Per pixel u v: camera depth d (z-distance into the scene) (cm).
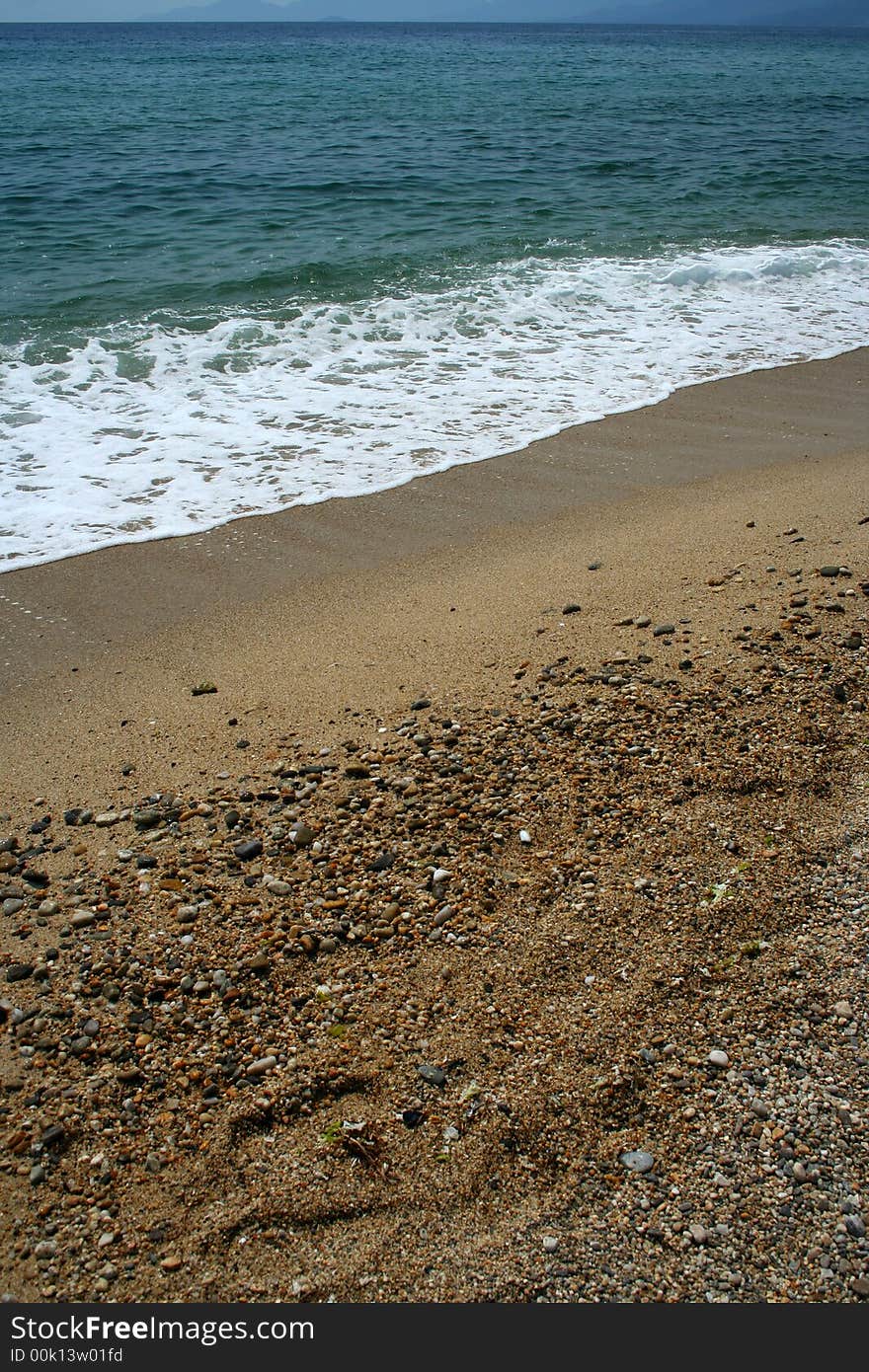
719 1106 274
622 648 484
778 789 390
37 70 4619
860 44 10331
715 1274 238
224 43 8762
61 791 407
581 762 405
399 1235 247
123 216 1527
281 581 586
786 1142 265
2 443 751
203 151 2138
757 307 1134
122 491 691
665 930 329
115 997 309
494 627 517
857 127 2677
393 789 394
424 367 931
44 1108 277
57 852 371
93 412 815
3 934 334
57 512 659
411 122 2625
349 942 327
